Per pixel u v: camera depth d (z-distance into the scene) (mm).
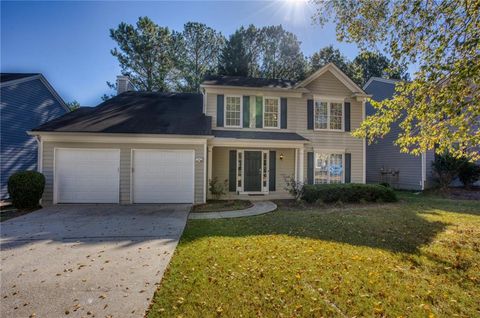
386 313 3010
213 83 12875
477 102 4625
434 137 5465
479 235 5918
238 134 12148
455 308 3135
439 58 4770
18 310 3080
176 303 3211
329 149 13469
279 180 13117
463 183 14945
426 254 4863
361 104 13883
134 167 10359
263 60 30531
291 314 2990
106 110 12531
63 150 10188
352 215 8188
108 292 3486
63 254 4898
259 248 5168
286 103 13188
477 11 4332
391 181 16609
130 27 28203
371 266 4305
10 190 9094
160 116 11977
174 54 30469
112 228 6750
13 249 5172
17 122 13727
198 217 8172
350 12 6246
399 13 5336
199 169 10523
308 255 4789
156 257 4730
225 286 3611
